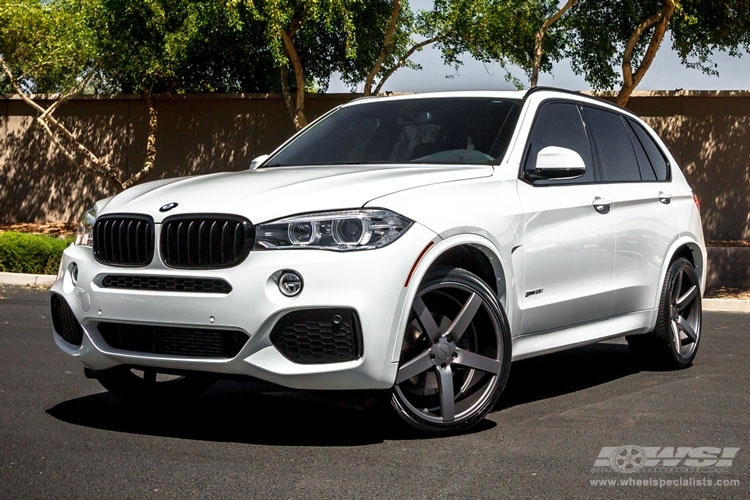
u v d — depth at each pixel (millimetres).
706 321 10812
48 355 7359
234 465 4266
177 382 5828
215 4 16484
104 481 3986
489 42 18094
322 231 4520
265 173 5367
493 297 5016
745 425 5211
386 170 5184
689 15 17047
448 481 4055
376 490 3904
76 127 21859
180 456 4422
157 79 20250
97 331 4910
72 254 5141
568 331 5906
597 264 6027
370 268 4484
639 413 5531
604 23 18547
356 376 4484
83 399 5773
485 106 5945
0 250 14492
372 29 19172
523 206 5395
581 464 4363
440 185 4980
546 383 6586
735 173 19172
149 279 4727
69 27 18828
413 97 6320
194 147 21266
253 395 6020
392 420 4742
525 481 4074
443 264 5125
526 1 17516
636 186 6625
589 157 6270
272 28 15672
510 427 5141
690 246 7242
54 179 22000
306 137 6352
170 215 4691
